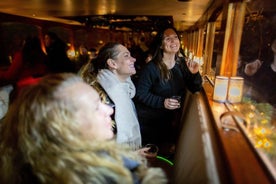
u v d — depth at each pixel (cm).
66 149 57
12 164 60
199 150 92
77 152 58
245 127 89
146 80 176
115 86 133
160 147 195
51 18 596
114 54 137
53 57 270
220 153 77
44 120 58
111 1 340
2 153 61
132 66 146
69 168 55
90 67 143
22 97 62
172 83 179
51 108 59
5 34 466
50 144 57
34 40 237
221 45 151
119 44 144
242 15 134
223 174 66
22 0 332
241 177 60
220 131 89
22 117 59
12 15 490
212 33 252
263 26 111
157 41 177
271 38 104
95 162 58
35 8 419
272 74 101
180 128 200
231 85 125
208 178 66
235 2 135
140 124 186
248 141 79
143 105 183
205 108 132
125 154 76
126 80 151
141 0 325
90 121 64
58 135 57
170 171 153
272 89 101
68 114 59
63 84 64
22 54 231
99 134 68
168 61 177
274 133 85
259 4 117
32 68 231
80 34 808
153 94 180
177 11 434
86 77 136
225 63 144
